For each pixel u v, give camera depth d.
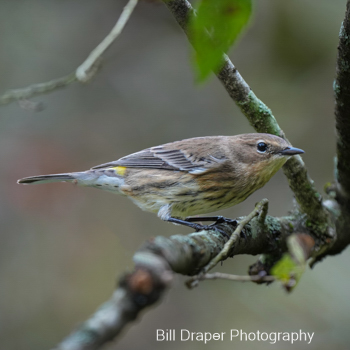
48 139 15.06
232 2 3.45
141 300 3.64
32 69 15.50
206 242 5.71
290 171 7.41
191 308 12.86
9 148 14.66
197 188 8.79
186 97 15.63
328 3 14.29
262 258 7.48
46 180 9.41
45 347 12.91
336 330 11.57
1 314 13.27
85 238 14.12
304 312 11.95
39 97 15.47
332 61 14.45
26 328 13.12
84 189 14.65
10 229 13.93
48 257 13.87
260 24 14.78
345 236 8.40
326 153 14.22
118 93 15.79
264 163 8.74
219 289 12.88
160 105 15.66
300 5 14.36
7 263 13.70
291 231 7.50
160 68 15.91
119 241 14.24
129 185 9.12
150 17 16.08
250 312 12.34
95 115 15.59
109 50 15.95
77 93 15.71
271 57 14.83
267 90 14.65
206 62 3.51
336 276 12.27
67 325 13.19
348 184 8.17
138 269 3.77
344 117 7.05
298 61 14.65
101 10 16.12
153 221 14.62
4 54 15.45
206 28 3.50
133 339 12.73
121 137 15.34
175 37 16.09
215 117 15.30
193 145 9.01
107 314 3.55
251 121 7.64
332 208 8.41
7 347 12.91
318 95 14.52
